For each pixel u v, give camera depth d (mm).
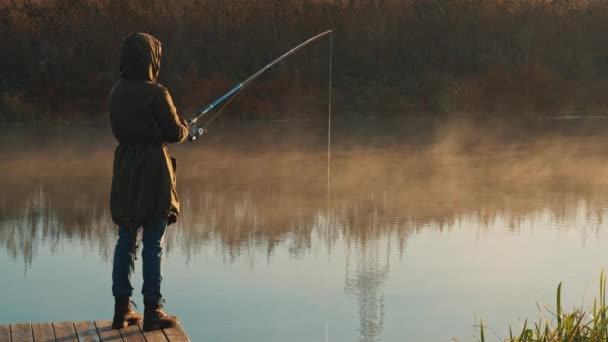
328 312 7070
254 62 22922
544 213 11656
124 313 4359
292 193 13219
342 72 23672
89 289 7695
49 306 7148
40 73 21359
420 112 23031
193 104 21406
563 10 25719
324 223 10812
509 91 23344
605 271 8438
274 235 10102
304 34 23281
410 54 24250
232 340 6301
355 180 14500
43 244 9523
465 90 23391
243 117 21953
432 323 6781
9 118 20672
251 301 7348
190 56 22672
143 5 23062
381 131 20906
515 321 6891
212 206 11984
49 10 22516
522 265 8711
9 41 21641
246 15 23344
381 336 6383
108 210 11734
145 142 4262
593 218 11289
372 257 9008
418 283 7980
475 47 24750
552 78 23719
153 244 4316
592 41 25438
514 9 25438
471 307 7219
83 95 21109
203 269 8469
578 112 23875
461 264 8695
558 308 4746
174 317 4414
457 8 25156
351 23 23688
